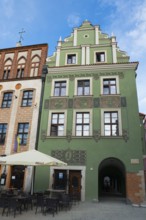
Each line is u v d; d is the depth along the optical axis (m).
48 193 12.29
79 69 18.25
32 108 17.84
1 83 19.70
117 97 16.55
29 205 11.50
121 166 16.44
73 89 17.67
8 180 15.80
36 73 19.38
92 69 18.02
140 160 14.30
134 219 8.77
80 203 13.20
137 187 13.73
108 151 14.91
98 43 19.42
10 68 20.39
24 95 18.75
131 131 15.21
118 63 17.59
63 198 10.72
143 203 13.20
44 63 19.53
